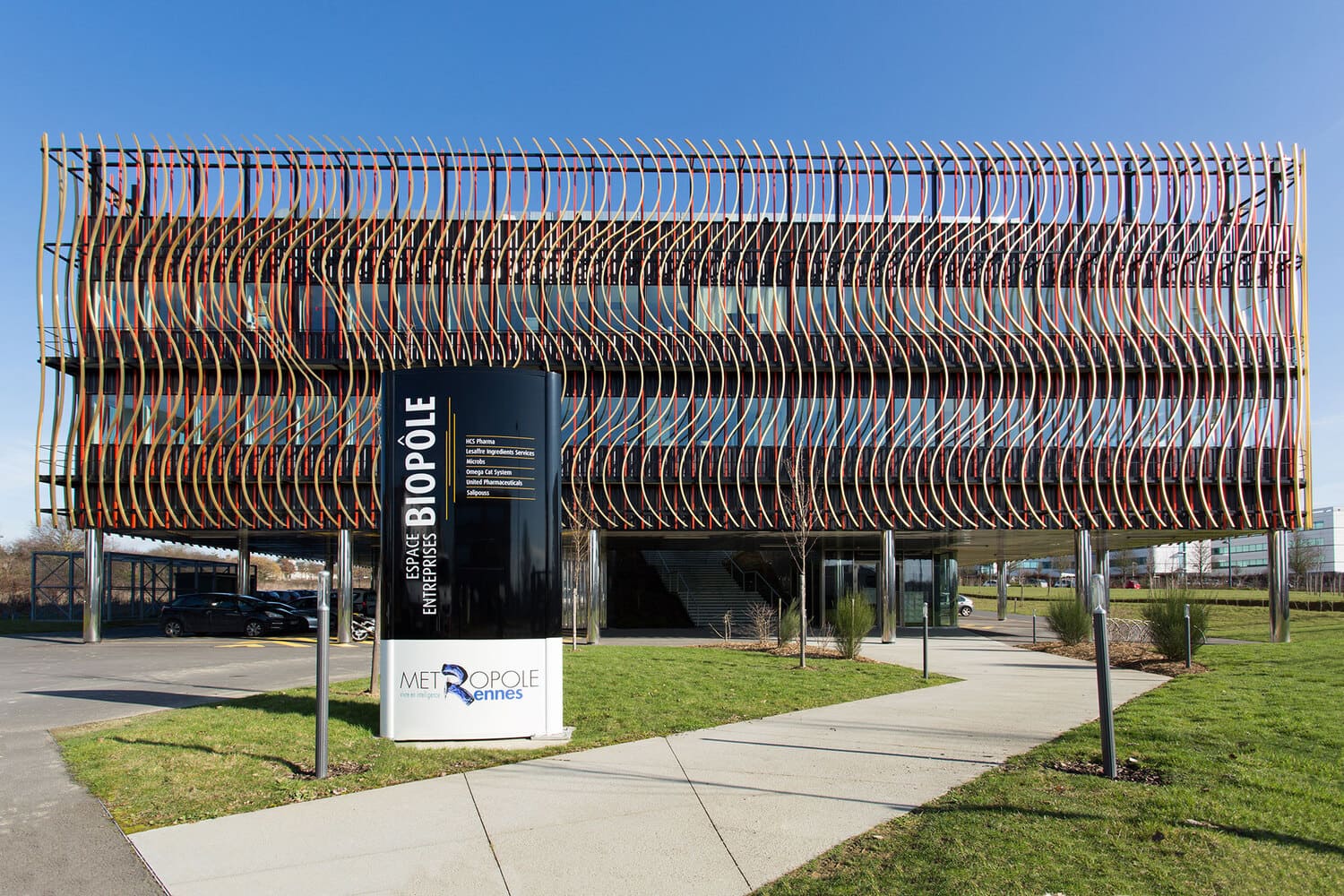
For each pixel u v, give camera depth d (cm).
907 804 678
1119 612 3684
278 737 916
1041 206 2941
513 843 601
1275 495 2773
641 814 661
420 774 778
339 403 2828
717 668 1633
